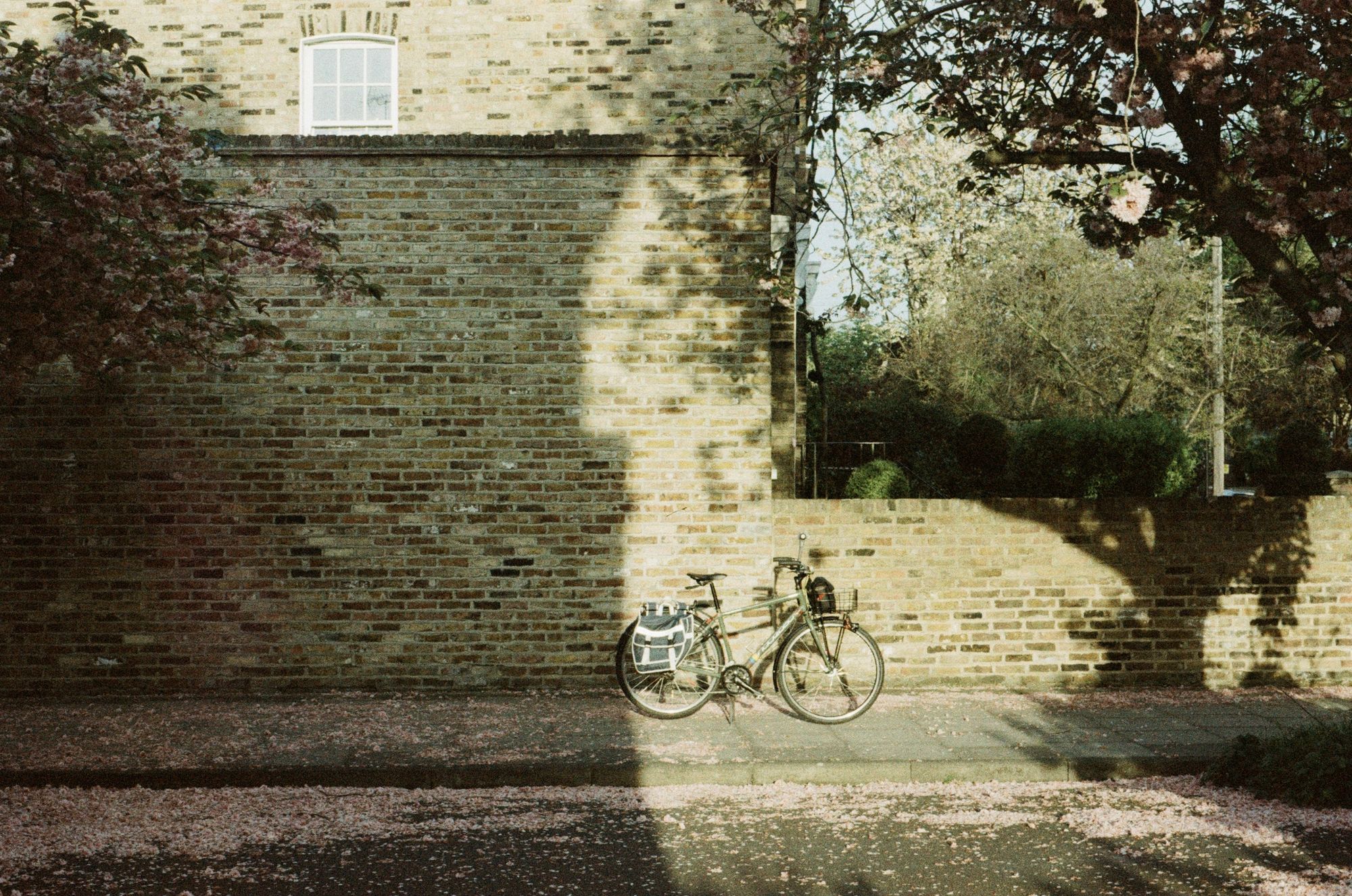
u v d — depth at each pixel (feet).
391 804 23.06
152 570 32.37
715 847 20.24
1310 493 44.93
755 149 31.96
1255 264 26.12
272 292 32.37
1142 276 73.05
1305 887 17.56
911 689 33.19
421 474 32.50
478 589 32.50
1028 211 79.05
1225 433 81.76
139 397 32.40
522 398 32.55
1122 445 46.70
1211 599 33.73
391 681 32.45
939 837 20.74
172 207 24.00
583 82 39.14
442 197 32.50
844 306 31.99
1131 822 21.47
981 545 33.37
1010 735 27.53
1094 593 33.55
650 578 32.63
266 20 39.29
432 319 32.53
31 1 39.17
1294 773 22.94
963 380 80.48
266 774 24.44
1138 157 27.25
